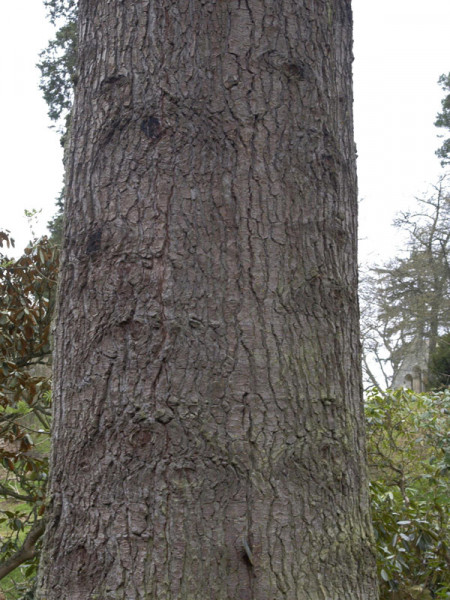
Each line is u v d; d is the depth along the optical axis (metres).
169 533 1.50
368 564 1.68
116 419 1.58
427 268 22.31
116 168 1.69
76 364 1.66
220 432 1.54
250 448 1.55
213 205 1.64
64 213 1.83
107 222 1.68
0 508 5.57
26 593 3.63
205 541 1.49
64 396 1.69
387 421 4.24
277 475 1.55
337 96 1.88
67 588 1.56
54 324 1.79
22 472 4.39
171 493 1.51
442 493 4.04
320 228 1.74
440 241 22.69
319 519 1.59
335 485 1.63
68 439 1.65
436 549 3.52
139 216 1.64
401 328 22.14
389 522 3.46
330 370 1.69
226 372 1.57
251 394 1.57
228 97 1.69
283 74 1.74
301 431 1.60
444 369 18.11
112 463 1.57
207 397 1.55
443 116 26.00
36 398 4.64
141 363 1.58
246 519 1.51
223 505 1.51
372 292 22.59
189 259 1.61
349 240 1.85
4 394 4.30
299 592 1.51
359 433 1.77
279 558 1.51
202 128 1.67
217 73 1.69
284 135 1.71
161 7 1.72
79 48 1.89
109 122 1.72
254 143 1.68
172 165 1.65
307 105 1.77
